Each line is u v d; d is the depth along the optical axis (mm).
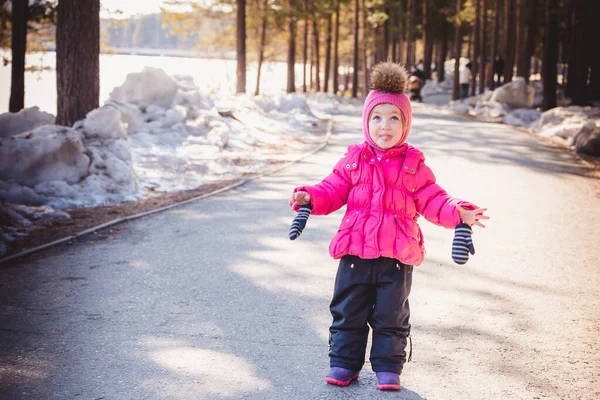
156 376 3615
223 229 7148
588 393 3496
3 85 25188
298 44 41219
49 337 4156
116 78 34875
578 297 5113
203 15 28172
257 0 29656
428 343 4148
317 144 14688
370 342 4133
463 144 14664
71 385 3492
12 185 7949
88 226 7137
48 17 16000
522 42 31750
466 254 3094
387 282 3424
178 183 9883
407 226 3416
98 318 4504
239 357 3889
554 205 8695
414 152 3469
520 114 20125
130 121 12633
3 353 3895
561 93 32031
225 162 11703
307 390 3473
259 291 5125
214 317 4551
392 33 44500
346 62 57344
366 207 3455
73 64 9844
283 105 21172
